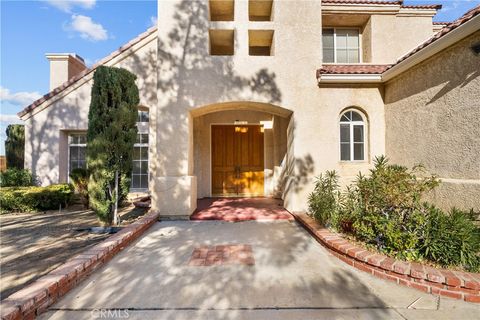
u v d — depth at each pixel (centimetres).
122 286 407
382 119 887
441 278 386
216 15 1028
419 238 444
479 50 533
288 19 884
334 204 680
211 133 1291
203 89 859
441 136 641
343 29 1090
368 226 523
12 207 932
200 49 865
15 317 292
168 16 864
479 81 540
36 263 488
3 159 1703
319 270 470
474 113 552
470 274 392
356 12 1001
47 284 355
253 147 1305
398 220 482
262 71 870
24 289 341
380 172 552
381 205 514
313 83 880
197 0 871
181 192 840
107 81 723
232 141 1302
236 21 873
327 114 877
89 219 827
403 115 787
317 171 869
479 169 539
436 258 429
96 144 727
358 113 904
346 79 852
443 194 617
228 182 1292
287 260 514
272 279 434
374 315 340
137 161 1230
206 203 1099
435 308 356
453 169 604
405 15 1030
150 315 335
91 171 736
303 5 888
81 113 1165
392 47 1024
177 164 849
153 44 1151
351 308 354
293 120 873
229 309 349
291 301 369
